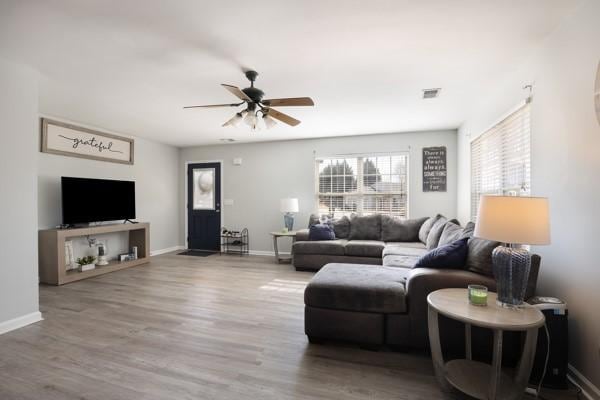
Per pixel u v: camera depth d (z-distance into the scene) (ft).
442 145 16.49
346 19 6.26
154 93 10.63
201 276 14.10
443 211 16.56
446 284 6.79
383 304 7.10
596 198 5.43
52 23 6.38
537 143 7.49
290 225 18.15
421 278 6.95
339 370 6.38
